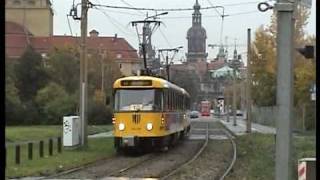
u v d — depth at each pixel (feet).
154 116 118.83
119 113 119.65
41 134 192.54
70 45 358.84
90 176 80.43
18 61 325.62
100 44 526.16
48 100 290.35
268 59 192.54
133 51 576.20
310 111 187.83
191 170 89.25
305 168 46.78
